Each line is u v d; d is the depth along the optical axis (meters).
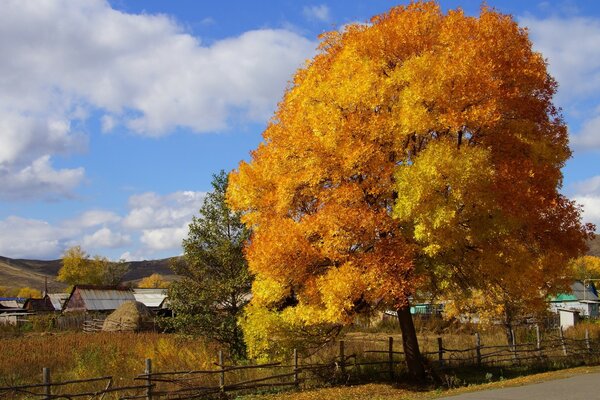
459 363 21.44
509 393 12.36
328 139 13.73
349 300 13.74
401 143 14.31
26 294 134.25
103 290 61.69
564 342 25.66
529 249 16.14
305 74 16.97
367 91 13.59
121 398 14.30
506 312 25.09
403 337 17.95
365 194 14.63
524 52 15.47
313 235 15.09
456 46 14.31
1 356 24.75
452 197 12.98
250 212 16.83
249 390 16.27
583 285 60.41
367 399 14.61
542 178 14.76
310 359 19.38
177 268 22.00
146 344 23.58
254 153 17.69
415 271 15.28
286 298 17.00
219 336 21.14
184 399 15.05
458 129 13.63
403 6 16.08
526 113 15.45
